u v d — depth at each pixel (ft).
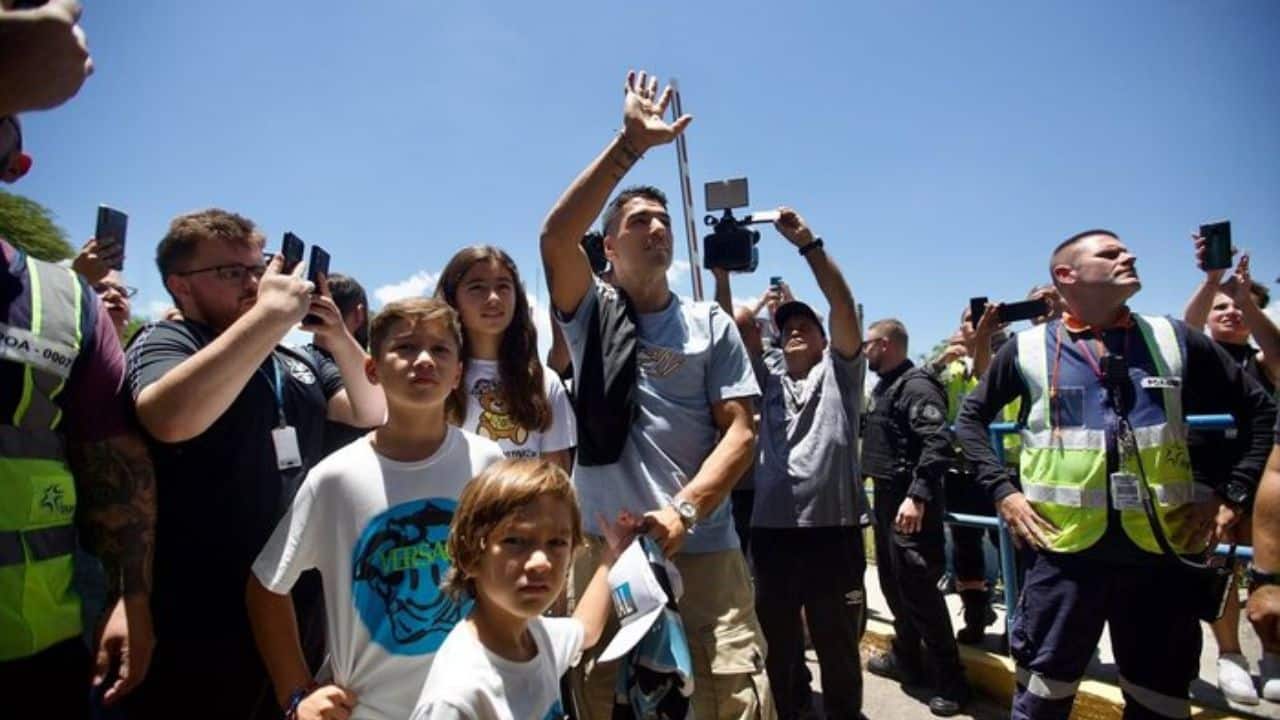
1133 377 8.79
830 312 12.05
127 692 5.34
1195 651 8.32
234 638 6.77
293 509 5.95
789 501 11.87
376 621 5.77
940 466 12.71
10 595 4.59
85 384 5.31
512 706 5.10
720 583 7.73
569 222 7.31
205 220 7.44
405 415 6.28
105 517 5.44
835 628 11.80
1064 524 8.75
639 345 8.05
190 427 5.77
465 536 5.35
